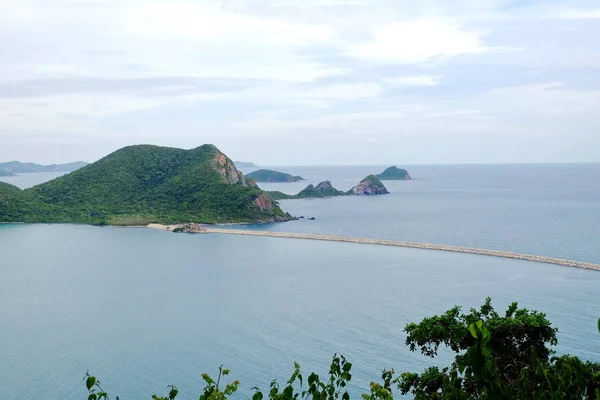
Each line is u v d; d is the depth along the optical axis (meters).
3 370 60.47
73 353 65.44
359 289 96.25
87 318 80.25
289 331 72.06
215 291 96.81
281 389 53.81
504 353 23.08
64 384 56.84
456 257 129.12
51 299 91.88
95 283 104.06
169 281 105.75
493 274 107.00
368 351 63.62
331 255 135.00
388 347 64.75
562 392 12.76
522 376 13.89
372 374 56.78
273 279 106.62
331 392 13.29
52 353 65.56
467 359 12.48
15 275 111.94
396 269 115.00
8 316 81.50
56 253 139.25
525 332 23.41
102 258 131.88
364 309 82.38
